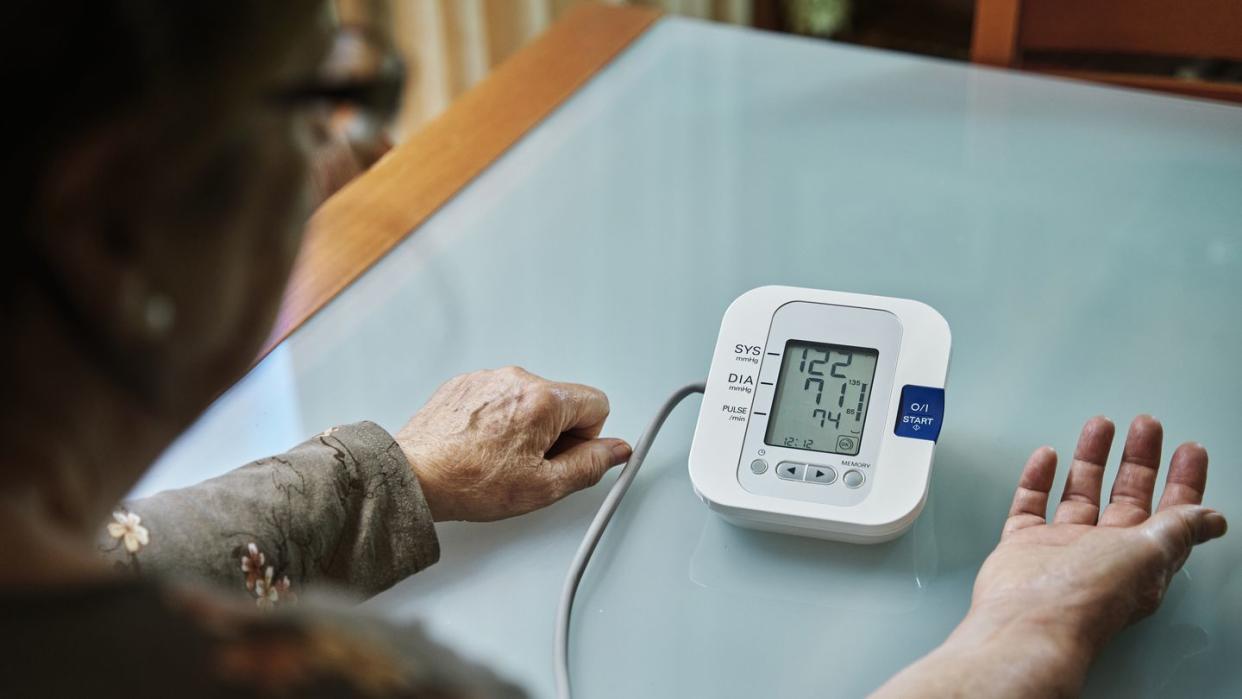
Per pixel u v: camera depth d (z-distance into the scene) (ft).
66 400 1.16
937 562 2.53
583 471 2.72
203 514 2.35
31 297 1.09
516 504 2.68
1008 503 2.63
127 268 1.12
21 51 1.01
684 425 2.89
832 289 3.17
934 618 2.42
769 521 2.59
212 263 1.20
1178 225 3.29
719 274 3.26
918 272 3.20
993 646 2.20
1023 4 4.07
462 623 2.48
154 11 1.04
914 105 3.81
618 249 3.36
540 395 2.73
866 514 2.52
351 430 2.63
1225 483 2.61
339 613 1.35
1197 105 3.73
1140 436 2.53
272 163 1.21
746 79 3.98
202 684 1.21
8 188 1.05
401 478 2.59
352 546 2.53
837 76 3.97
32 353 1.12
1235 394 2.80
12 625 1.18
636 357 3.03
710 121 3.81
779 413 2.70
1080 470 2.55
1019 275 3.17
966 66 3.96
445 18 6.28
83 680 1.18
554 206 3.53
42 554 1.20
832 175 3.57
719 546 2.61
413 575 2.59
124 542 2.23
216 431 2.83
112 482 1.28
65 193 1.05
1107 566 2.31
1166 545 2.35
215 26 1.07
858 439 2.64
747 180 3.58
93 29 1.02
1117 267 3.17
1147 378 2.86
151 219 1.12
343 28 1.30
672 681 2.34
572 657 2.40
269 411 2.89
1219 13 3.92
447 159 3.71
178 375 1.26
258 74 1.12
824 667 2.34
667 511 2.71
